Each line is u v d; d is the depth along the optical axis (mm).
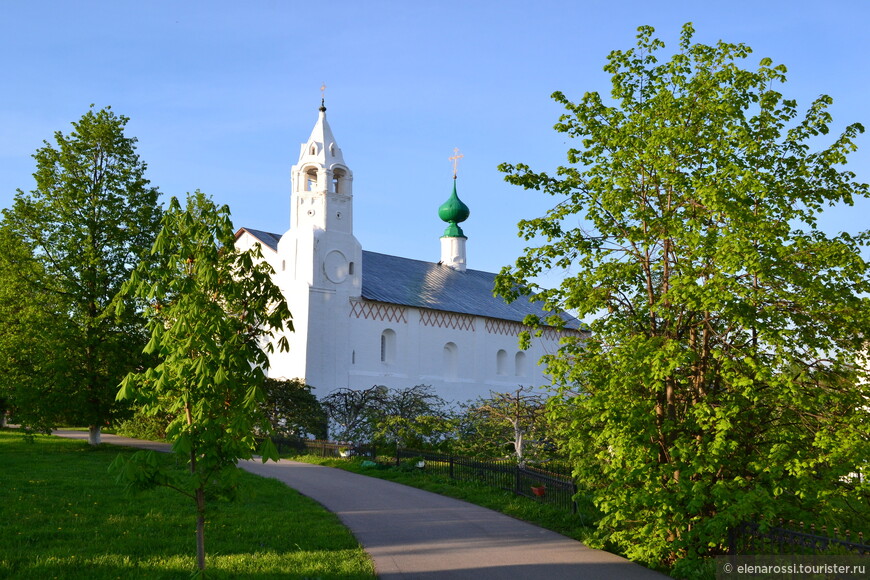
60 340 32719
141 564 13195
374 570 13438
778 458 12438
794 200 14383
